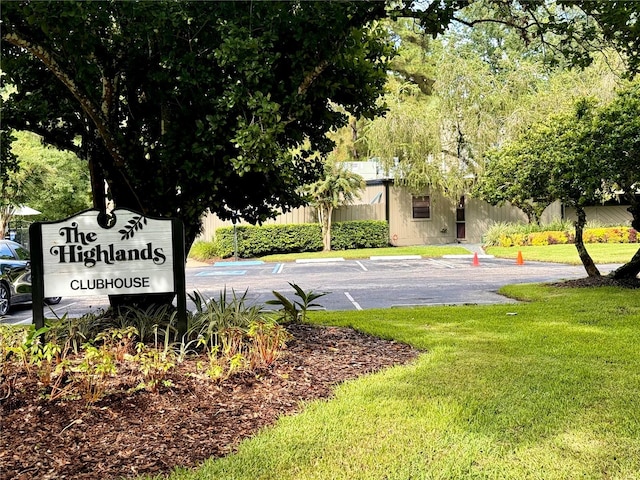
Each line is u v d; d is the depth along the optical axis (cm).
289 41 551
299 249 2286
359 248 2364
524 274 1392
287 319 729
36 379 429
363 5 520
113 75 584
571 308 805
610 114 873
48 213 2702
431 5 530
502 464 316
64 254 524
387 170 2328
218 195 619
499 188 1115
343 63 571
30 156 2038
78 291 525
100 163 641
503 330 665
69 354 511
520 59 2567
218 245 2197
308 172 722
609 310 777
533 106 2116
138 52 568
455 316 775
